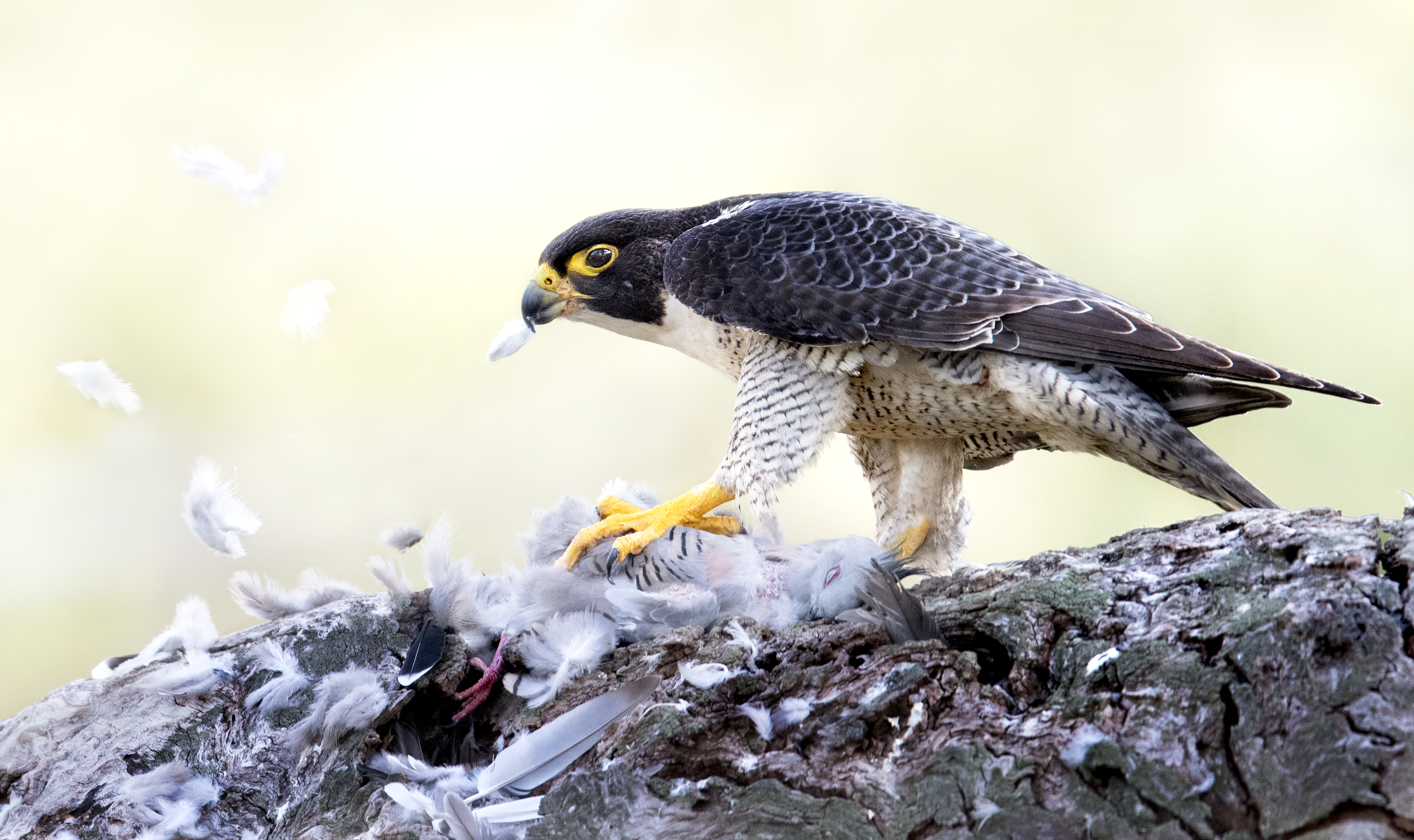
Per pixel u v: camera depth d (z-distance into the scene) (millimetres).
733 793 8953
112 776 9008
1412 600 8922
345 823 8992
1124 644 8945
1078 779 8922
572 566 9086
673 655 9008
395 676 9039
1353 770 8898
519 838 8961
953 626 8984
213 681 9039
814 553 9047
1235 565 8953
